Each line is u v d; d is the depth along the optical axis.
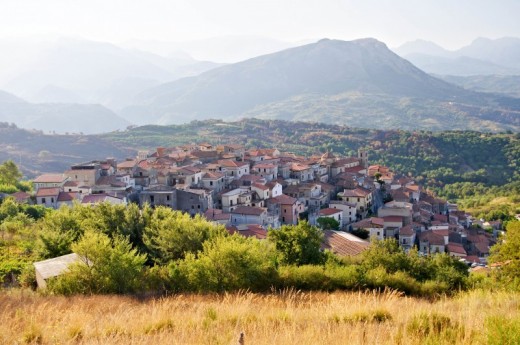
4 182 131.62
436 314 16.27
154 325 17.98
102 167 130.75
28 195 109.38
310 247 51.66
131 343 15.55
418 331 14.41
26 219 80.75
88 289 34.31
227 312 19.55
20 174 142.25
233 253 35.97
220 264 36.00
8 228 71.69
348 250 78.19
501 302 20.56
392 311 18.77
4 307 23.78
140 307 24.52
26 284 43.69
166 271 38.19
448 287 41.12
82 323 18.20
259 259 38.09
